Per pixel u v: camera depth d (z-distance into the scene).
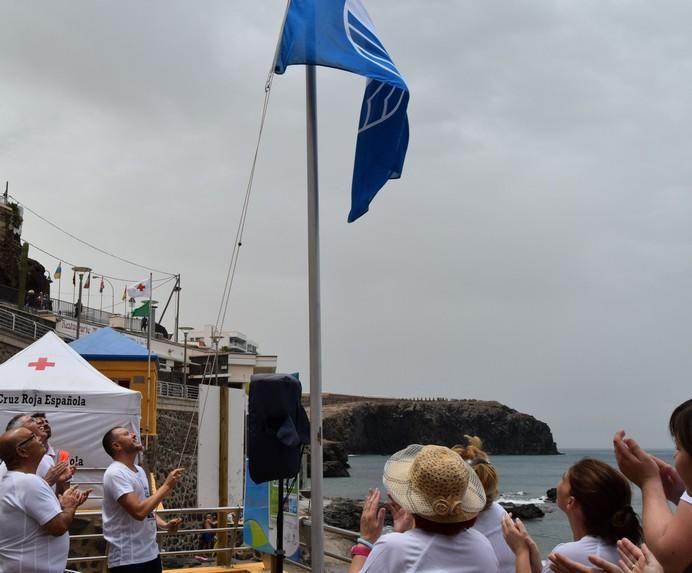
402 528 3.29
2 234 40.50
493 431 198.25
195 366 59.50
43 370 12.24
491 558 2.96
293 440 5.98
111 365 20.17
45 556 4.12
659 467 3.31
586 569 2.82
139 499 5.50
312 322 5.79
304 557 8.27
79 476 11.90
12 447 4.26
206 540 15.56
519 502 57.66
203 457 16.02
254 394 6.09
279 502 6.73
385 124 6.38
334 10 6.29
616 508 3.11
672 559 2.72
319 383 5.68
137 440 5.71
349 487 83.25
